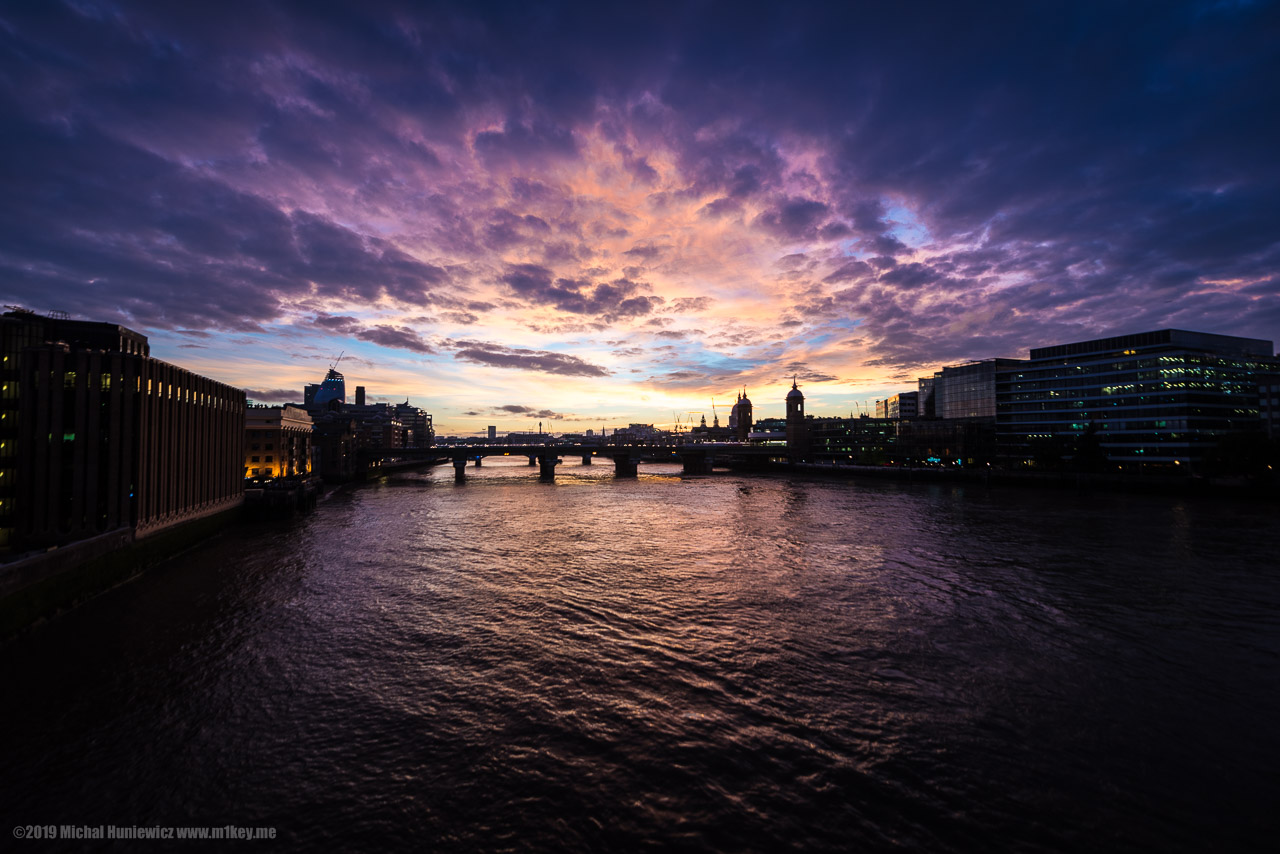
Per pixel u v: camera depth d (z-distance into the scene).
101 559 52.47
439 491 160.88
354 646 39.69
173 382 69.25
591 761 26.16
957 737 27.97
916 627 43.25
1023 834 21.38
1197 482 118.94
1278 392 141.88
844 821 22.17
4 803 23.34
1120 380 149.88
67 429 59.12
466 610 47.78
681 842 21.17
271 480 123.56
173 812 22.77
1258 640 40.25
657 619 45.44
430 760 26.28
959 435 195.75
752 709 30.81
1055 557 66.56
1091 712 30.28
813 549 73.31
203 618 45.62
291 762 26.12
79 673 35.34
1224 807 22.70
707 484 184.62
